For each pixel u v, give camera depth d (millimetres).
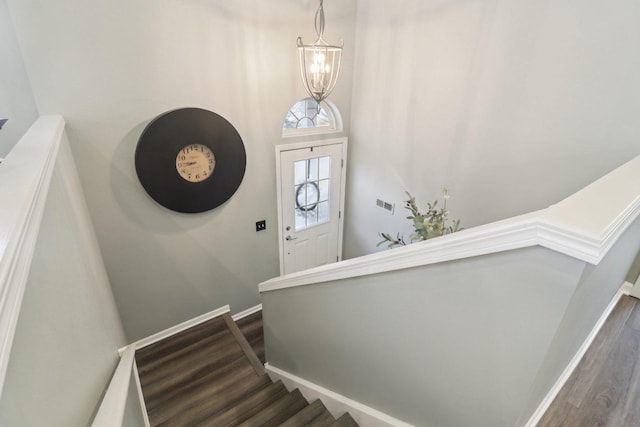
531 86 2176
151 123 2482
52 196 1163
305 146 3508
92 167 2389
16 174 961
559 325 785
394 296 1250
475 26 2393
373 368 1521
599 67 1868
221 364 2934
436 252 1001
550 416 1412
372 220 3877
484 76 2422
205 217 3084
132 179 2576
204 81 2664
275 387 2352
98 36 2162
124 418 1026
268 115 3129
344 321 1598
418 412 1342
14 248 573
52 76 2092
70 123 2229
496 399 1013
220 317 3525
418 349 1232
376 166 3596
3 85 2295
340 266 1449
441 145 2873
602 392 1521
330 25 3166
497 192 2547
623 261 1664
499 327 925
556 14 1968
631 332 1897
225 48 2678
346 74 3475
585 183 2064
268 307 2342
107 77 2266
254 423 1957
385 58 3150
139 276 2885
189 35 2484
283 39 2941
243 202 3293
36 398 565
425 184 3113
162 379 2758
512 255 828
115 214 2592
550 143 2168
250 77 2891
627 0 1702
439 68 2717
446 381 1163
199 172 2850
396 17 2936
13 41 2236
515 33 2178
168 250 2969
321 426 1717
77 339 952
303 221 3881
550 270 759
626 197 882
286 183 3533
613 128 1888
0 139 2404
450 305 1043
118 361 1617
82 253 1557
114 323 2096
